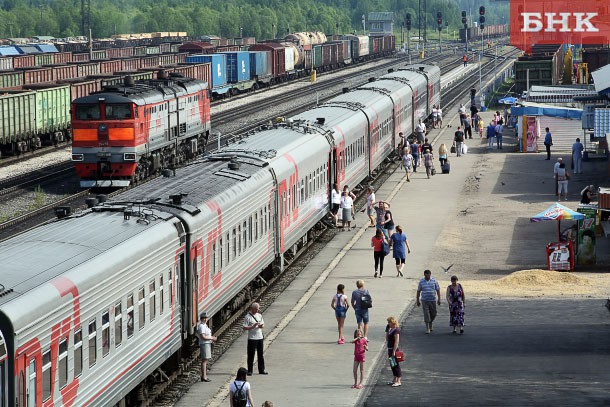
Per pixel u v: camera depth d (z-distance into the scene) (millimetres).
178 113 122562
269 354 54781
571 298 66812
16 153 133625
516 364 51938
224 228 56250
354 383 49281
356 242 86188
